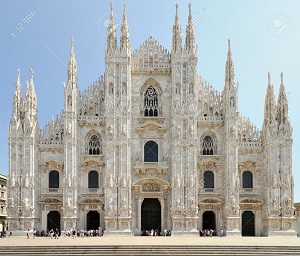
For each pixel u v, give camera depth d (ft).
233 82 287.48
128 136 284.20
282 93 289.74
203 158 288.71
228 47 291.99
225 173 283.18
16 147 280.31
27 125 283.38
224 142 286.87
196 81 291.17
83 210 283.38
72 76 289.53
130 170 283.79
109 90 287.69
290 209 276.41
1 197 390.83
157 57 300.81
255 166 289.74
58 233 279.90
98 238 244.83
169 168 288.51
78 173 286.87
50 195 284.82
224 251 177.37
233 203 275.59
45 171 287.28
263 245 184.75
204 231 277.44
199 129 293.64
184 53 291.79
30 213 276.21
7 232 273.54
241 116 296.10
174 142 283.18
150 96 299.79
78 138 289.94
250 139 294.25
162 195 284.41
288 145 281.54
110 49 291.17
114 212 276.41
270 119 286.46
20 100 289.33
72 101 286.05
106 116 284.41
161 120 294.46
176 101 287.48
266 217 278.87
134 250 177.58
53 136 290.15
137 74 299.17
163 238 245.04
